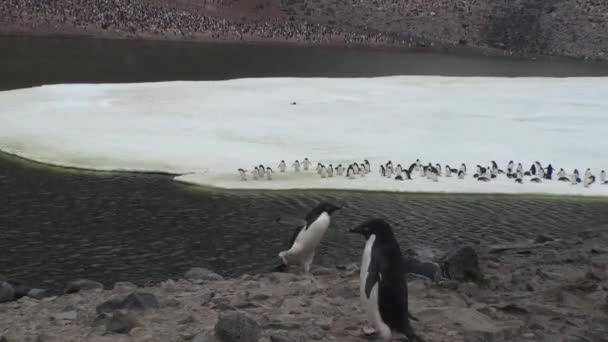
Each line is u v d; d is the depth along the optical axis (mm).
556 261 14961
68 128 51625
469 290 11398
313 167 42875
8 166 41688
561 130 56500
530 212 35000
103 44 133625
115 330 9383
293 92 75062
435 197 37844
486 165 45188
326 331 8977
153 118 56781
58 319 10438
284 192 37625
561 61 163000
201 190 37531
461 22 190125
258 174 39656
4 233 29047
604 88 87875
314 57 137500
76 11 151500
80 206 33875
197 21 163875
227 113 60219
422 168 41594
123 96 67438
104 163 42625
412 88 83438
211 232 29969
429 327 9078
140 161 43125
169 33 153750
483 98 75000
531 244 18828
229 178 39750
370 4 195375
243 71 107875
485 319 9477
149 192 36906
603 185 40938
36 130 50594
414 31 184375
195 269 15141
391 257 7816
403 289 7711
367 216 33000
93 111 58875
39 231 29531
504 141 52156
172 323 9633
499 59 159000
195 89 74250
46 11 147375
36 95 65812
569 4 194125
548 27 185500
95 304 11570
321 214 13836
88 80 86750
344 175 40938
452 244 27312
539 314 10062
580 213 35031
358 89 80062
